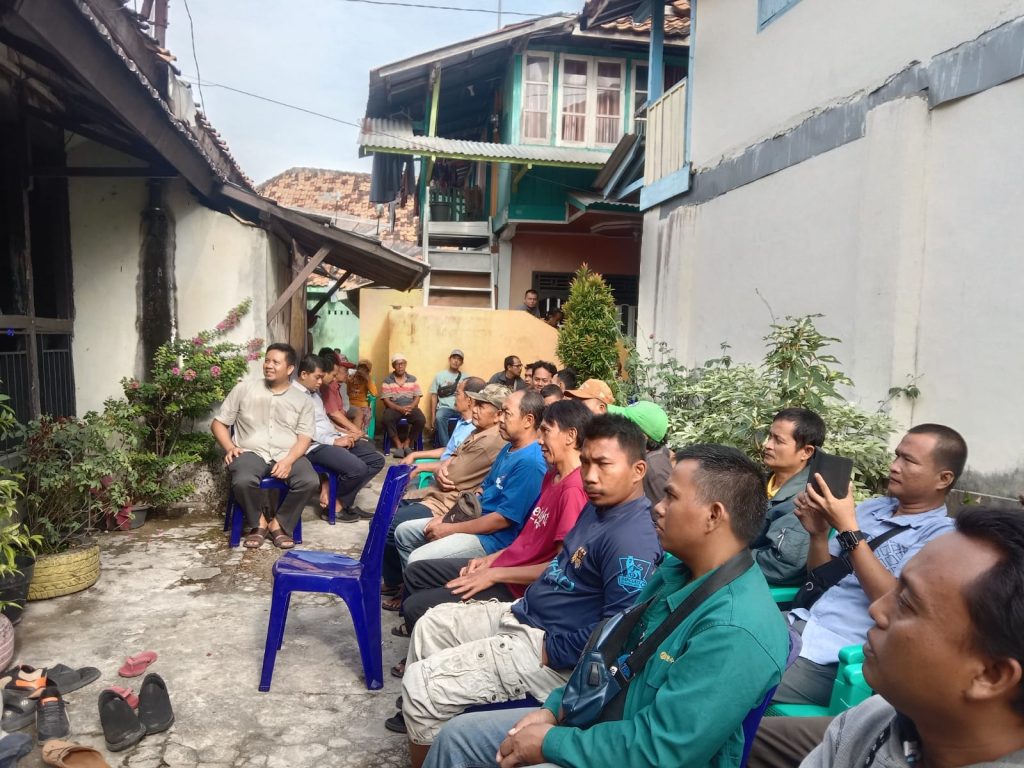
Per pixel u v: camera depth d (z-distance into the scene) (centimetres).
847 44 530
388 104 1357
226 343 635
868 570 240
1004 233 398
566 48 1267
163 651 362
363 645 329
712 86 736
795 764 202
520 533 324
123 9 396
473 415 456
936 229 447
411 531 411
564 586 245
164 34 610
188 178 563
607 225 1202
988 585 93
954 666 97
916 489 265
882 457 428
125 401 592
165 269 639
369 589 333
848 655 226
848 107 527
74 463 456
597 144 1292
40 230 596
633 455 233
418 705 238
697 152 765
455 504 410
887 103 475
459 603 286
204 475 609
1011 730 98
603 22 1126
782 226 611
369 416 947
